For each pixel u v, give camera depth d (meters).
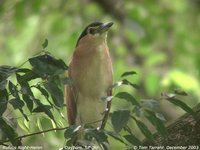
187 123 6.60
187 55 16.47
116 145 11.68
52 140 10.48
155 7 17.42
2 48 16.44
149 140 6.43
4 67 6.03
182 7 18.09
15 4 16.05
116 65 14.52
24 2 16.02
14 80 10.50
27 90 6.01
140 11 16.67
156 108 5.74
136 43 16.33
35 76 6.07
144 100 5.82
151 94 14.14
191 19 18.00
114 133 5.92
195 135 6.52
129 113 5.68
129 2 17.30
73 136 6.07
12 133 6.16
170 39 17.08
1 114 5.94
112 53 15.60
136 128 12.70
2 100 6.02
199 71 15.17
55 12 16.86
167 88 13.94
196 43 16.73
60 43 15.73
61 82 6.09
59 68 6.06
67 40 15.69
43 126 7.59
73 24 16.75
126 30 16.03
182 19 17.83
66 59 15.62
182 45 16.66
